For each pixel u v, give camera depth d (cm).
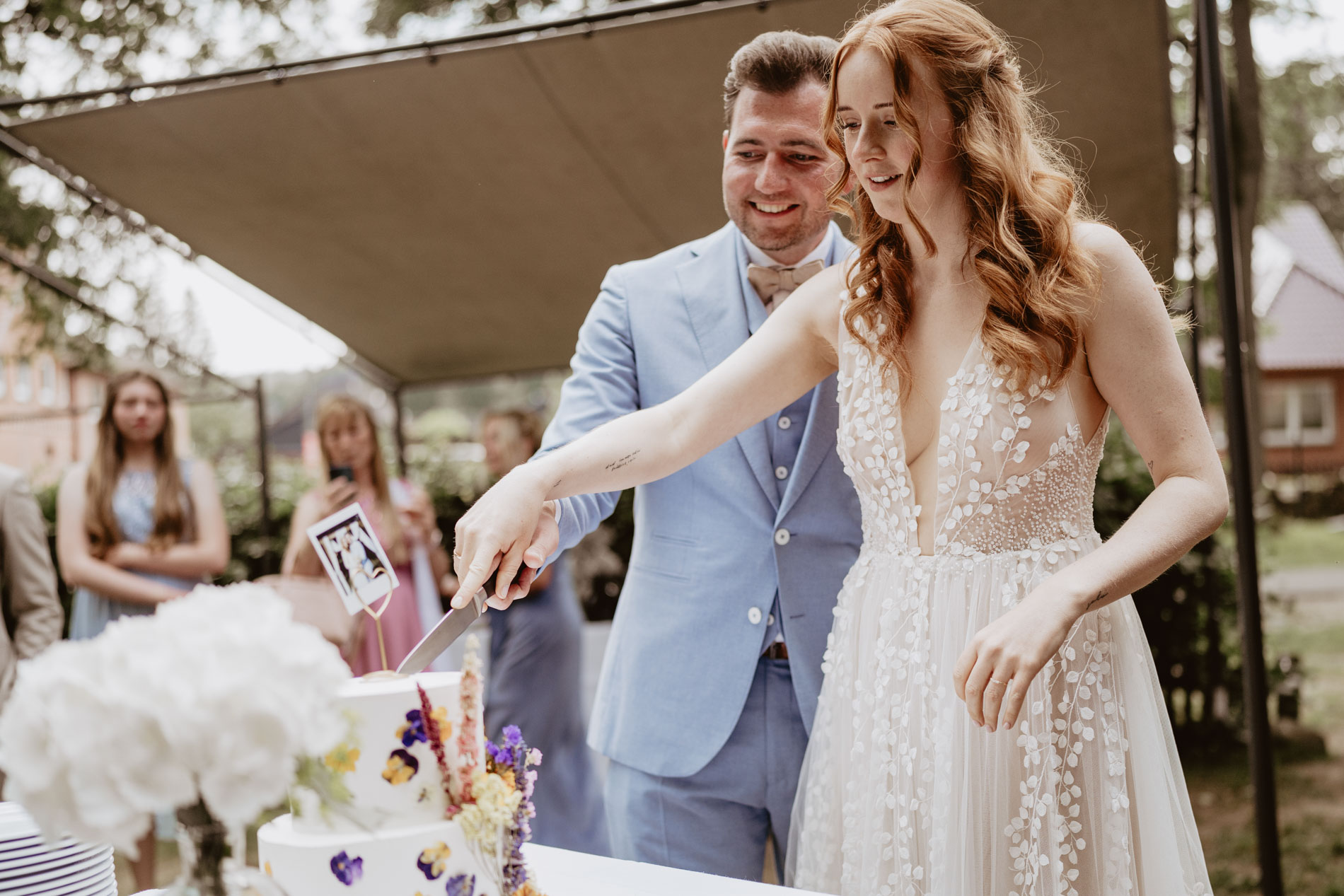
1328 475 2347
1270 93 1142
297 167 471
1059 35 362
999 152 144
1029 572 149
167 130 450
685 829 193
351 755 109
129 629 93
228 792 88
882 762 157
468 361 699
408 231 527
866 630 164
